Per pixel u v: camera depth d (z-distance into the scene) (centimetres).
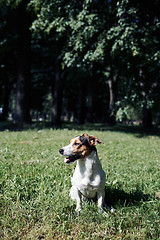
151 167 533
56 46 1414
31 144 742
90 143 274
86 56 912
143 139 1023
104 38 872
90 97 2281
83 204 309
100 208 296
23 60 1366
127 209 305
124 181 422
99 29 885
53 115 1597
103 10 945
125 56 967
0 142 748
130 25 803
